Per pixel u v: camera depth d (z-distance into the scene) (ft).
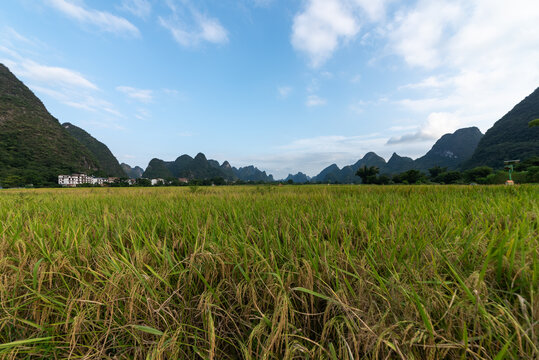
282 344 3.42
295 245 5.47
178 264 4.84
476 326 3.10
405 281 3.88
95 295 4.04
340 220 7.17
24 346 3.63
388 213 8.52
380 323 3.09
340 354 3.22
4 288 4.23
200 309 3.92
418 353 3.11
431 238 5.53
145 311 3.93
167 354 3.41
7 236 6.79
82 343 3.83
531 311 3.03
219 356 3.53
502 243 3.82
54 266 4.69
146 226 7.64
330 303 3.54
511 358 2.82
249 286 4.06
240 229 6.39
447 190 20.53
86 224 7.96
